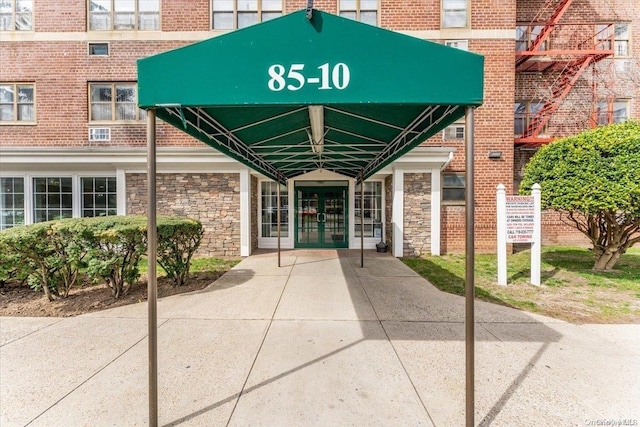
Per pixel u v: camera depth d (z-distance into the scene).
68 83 9.41
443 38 9.26
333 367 3.04
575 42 10.45
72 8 9.35
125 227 4.91
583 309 4.61
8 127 9.44
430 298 5.13
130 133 9.48
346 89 2.14
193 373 2.95
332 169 8.06
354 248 10.03
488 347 3.45
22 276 5.00
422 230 8.91
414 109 3.32
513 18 9.22
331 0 9.31
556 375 2.91
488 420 2.34
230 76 2.16
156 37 9.37
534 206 5.86
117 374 2.94
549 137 10.06
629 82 10.26
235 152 4.52
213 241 8.87
